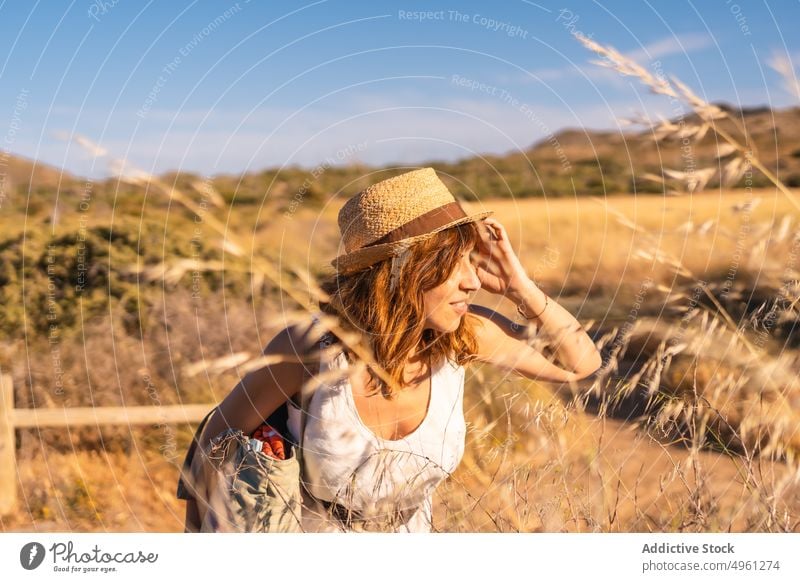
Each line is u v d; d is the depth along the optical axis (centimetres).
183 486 174
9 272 470
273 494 162
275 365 169
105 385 377
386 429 176
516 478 171
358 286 172
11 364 409
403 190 177
